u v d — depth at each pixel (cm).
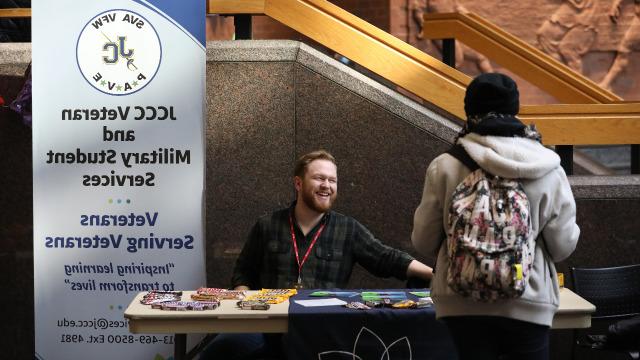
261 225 529
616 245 591
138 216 550
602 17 998
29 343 627
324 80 598
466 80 605
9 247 623
